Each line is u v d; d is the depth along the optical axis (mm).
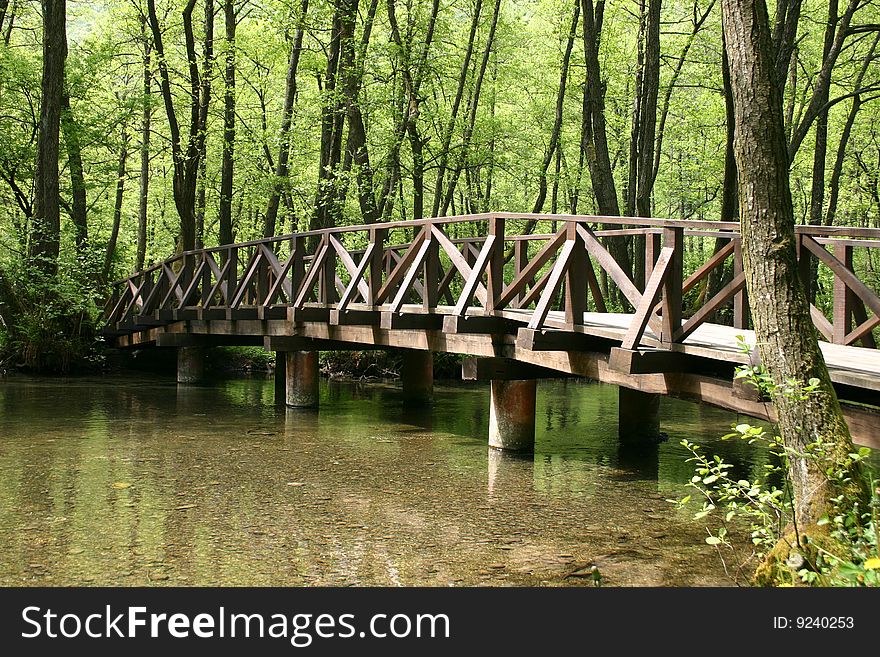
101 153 24719
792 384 4305
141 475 7602
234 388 14812
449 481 7578
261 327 12742
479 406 12766
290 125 19859
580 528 6121
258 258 12938
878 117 21984
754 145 4582
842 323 7168
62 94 18969
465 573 5121
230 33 19000
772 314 4582
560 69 22391
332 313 10391
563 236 7680
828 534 4242
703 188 25891
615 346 7223
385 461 8414
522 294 10648
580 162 24922
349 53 17062
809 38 20094
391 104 17484
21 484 7184
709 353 6086
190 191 18000
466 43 21469
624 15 20938
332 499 6879
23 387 14195
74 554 5348
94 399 12844
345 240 19172
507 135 23281
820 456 4348
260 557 5367
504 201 28734
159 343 15273
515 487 7371
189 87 22938
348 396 13969
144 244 22906
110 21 22875
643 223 6758
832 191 19141
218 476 7625
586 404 13578
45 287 16406
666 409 12703
